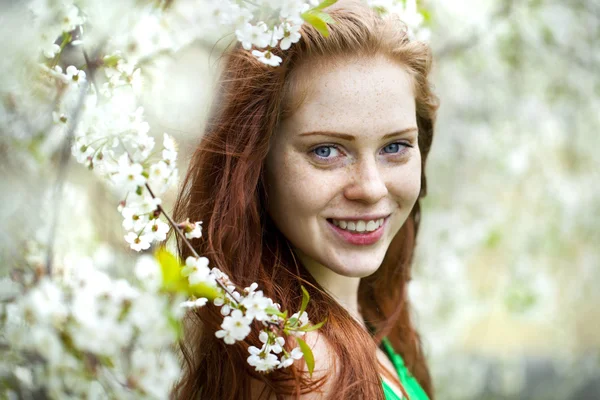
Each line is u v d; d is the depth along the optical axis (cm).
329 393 127
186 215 143
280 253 141
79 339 97
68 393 108
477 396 367
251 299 107
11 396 112
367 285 185
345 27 128
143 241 109
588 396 395
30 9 118
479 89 328
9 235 132
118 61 121
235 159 135
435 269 327
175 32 127
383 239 138
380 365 155
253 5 112
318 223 133
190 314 148
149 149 110
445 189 340
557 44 308
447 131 332
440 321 329
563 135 333
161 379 106
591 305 384
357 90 128
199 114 159
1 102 127
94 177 181
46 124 136
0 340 108
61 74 117
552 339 433
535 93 324
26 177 143
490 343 425
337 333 134
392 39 131
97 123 111
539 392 398
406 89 134
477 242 329
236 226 134
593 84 316
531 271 333
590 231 350
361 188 129
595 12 304
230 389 135
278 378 127
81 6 122
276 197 135
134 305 95
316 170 131
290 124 130
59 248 169
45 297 99
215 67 147
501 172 338
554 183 336
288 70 129
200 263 102
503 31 308
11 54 119
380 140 130
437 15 290
